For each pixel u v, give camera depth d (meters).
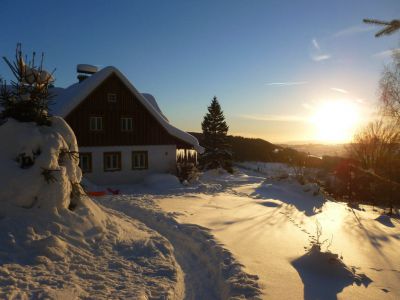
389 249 8.56
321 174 25.66
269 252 7.42
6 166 7.10
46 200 7.29
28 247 6.23
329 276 6.22
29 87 8.21
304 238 8.93
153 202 13.43
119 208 12.72
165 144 23.30
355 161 20.62
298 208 14.23
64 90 26.70
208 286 6.10
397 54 18.05
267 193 17.97
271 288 5.48
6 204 6.91
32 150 7.43
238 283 5.58
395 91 22.38
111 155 21.73
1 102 7.95
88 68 27.23
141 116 22.61
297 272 6.29
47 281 5.32
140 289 5.38
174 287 5.66
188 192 18.16
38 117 8.05
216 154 37.19
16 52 8.04
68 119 20.50
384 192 18.64
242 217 11.17
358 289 5.73
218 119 39.28
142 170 22.53
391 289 5.84
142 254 7.08
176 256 7.60
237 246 7.72
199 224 9.63
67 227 7.20
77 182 8.48
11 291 4.79
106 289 5.30
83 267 6.04
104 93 21.47
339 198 21.73
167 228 9.60
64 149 8.18
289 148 52.38
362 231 10.56
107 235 7.66
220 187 19.91
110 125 21.66
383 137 17.75
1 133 7.49
